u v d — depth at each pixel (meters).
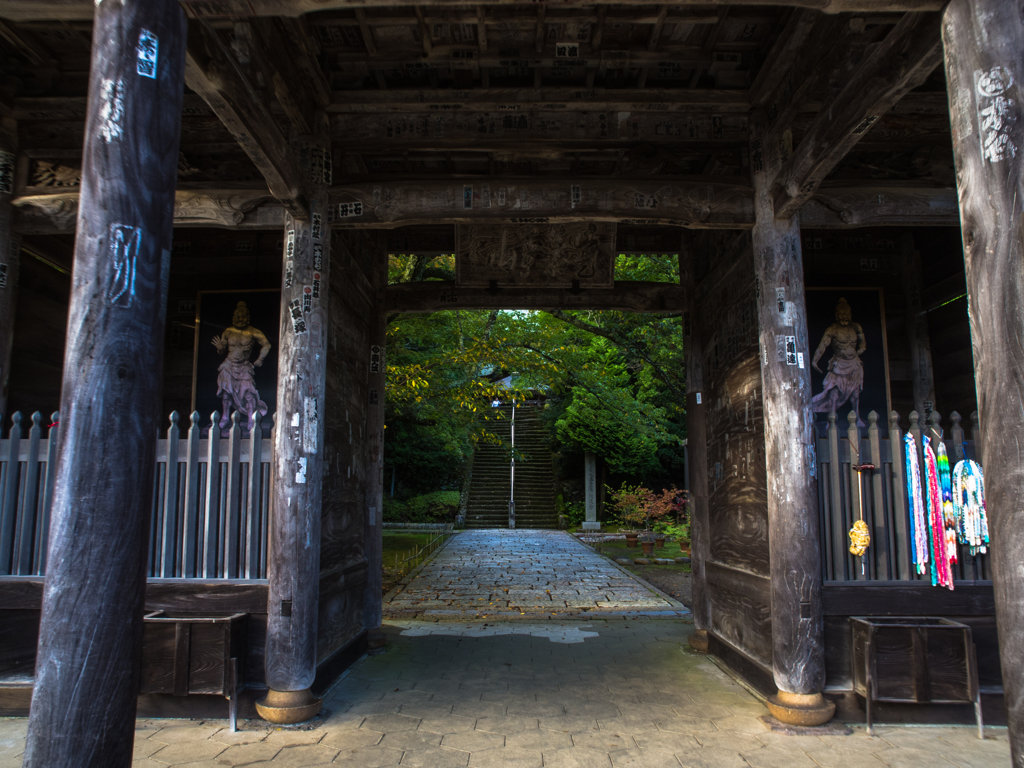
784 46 3.75
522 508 20.70
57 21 3.85
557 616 6.80
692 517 5.57
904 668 3.50
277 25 3.68
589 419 19.28
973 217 2.08
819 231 6.10
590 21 3.92
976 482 3.77
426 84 4.39
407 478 21.50
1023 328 1.93
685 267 5.93
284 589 3.67
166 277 2.17
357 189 4.21
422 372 9.20
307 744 3.30
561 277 5.52
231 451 3.98
